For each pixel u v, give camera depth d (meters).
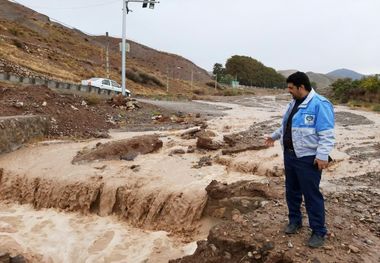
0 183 10.57
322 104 4.34
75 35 76.31
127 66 65.19
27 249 7.47
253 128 16.23
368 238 4.94
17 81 18.31
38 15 79.44
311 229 4.95
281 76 124.31
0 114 13.65
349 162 9.77
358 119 19.70
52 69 38.16
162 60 106.81
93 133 15.37
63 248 7.57
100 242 7.75
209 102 34.28
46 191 9.84
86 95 20.66
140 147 12.20
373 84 37.75
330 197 6.74
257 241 4.80
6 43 40.00
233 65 106.50
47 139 14.08
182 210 8.34
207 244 5.13
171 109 23.12
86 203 9.31
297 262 4.33
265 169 9.81
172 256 7.03
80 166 10.81
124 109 20.31
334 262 4.32
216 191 8.08
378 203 6.33
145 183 9.40
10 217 9.05
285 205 6.21
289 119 4.61
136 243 7.68
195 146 12.80
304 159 4.46
